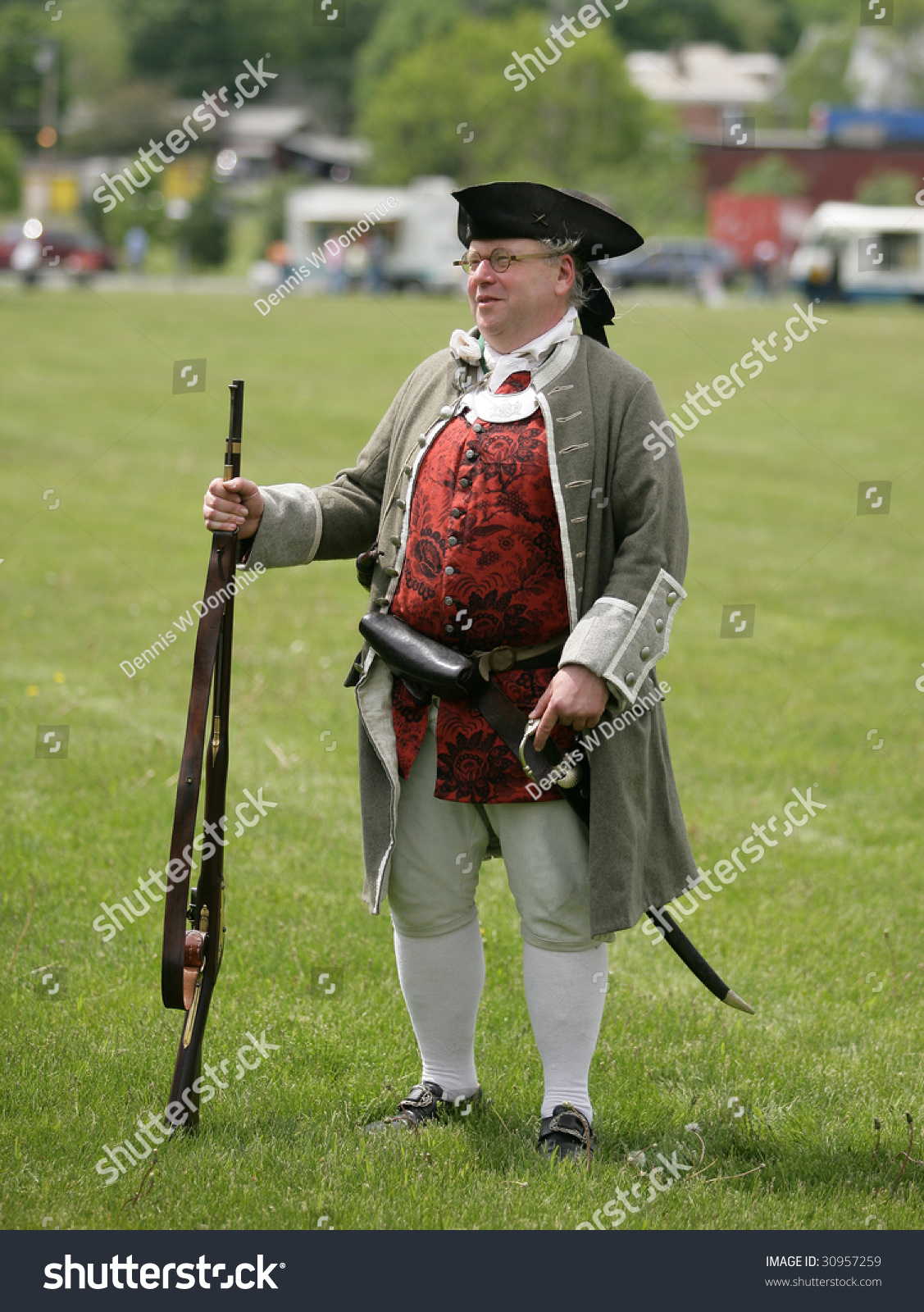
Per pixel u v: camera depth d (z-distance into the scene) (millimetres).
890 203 101250
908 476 29359
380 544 6645
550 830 6398
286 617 17891
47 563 19844
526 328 6320
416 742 6473
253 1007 8117
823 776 13125
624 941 9570
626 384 6301
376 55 134125
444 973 6844
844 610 19656
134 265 81750
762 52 166750
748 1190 6469
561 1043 6629
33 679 14820
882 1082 7570
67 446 28406
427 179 95875
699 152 105125
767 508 26125
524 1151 6594
